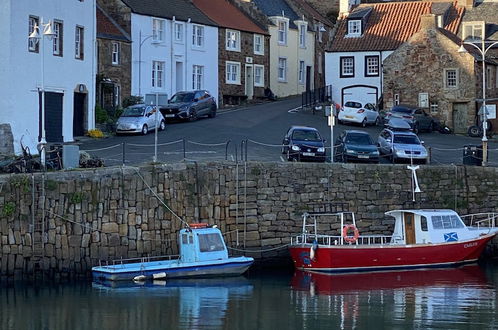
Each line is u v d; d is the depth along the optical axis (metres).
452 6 97.50
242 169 50.69
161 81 86.12
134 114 71.81
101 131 71.56
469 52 86.19
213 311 40.06
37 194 45.00
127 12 81.69
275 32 102.19
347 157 60.84
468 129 83.19
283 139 67.62
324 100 95.50
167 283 45.69
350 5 107.06
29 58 62.72
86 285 44.97
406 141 63.66
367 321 38.62
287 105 94.25
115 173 47.00
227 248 49.62
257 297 42.94
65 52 66.69
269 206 51.31
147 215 47.72
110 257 46.62
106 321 38.16
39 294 42.78
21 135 61.78
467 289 45.19
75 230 45.78
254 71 98.56
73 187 45.88
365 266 49.53
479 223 56.06
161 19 85.69
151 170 47.97
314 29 110.69
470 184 56.50
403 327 37.69
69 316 38.84
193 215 49.09
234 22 96.31
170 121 78.12
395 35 94.69
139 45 82.62
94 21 70.94
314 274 49.19
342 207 53.22
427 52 87.12
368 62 94.50
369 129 80.88
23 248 44.69
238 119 81.19
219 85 93.00
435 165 56.19
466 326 37.91
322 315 39.59
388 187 54.47
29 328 37.03
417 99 87.62
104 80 77.19
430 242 50.84
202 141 66.88
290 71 105.44
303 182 52.31
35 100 63.41
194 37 89.81
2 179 44.53
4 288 44.03
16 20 61.31
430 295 43.69
